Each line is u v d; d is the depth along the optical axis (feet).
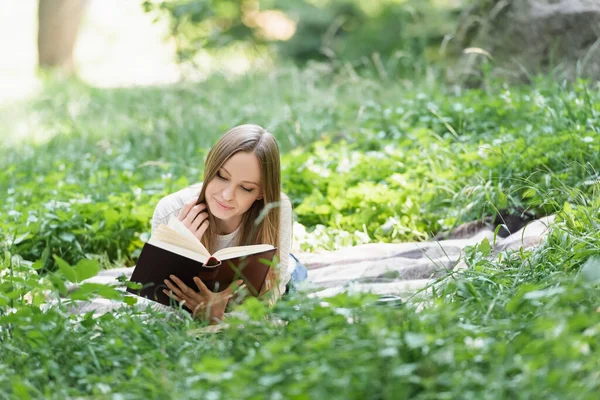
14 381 9.76
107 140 30.42
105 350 10.95
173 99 34.45
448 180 20.57
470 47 32.01
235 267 12.53
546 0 29.17
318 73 36.29
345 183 21.79
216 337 11.57
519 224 18.38
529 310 10.99
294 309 10.87
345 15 64.64
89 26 83.82
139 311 12.27
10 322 11.28
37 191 22.79
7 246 18.13
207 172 13.69
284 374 9.06
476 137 23.02
